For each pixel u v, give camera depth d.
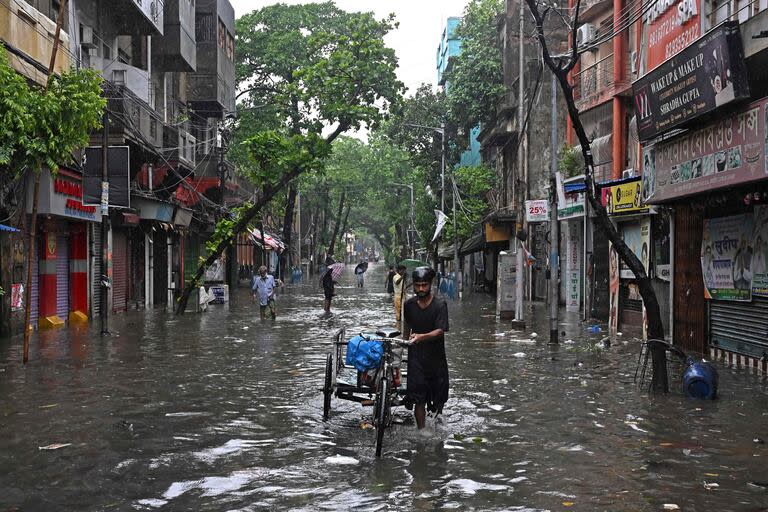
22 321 17.48
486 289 44.38
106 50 23.22
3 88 11.09
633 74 22.05
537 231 33.12
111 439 7.32
